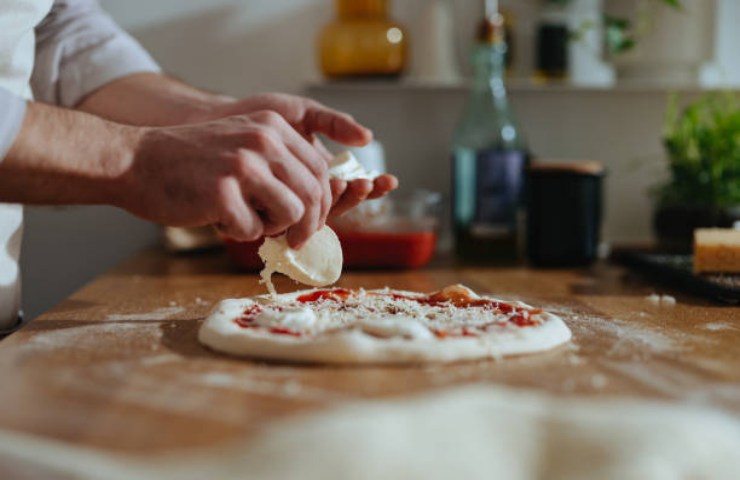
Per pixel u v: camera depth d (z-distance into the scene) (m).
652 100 1.82
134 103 1.28
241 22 1.77
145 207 0.86
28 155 0.82
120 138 0.86
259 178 0.84
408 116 1.79
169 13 1.76
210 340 0.87
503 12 1.74
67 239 1.77
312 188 0.88
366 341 0.81
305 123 1.15
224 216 0.84
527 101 1.81
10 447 0.54
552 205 1.49
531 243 1.52
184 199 0.84
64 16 1.33
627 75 1.70
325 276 1.00
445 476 0.50
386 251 1.43
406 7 1.76
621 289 1.27
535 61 1.75
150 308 1.10
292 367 0.80
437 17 1.69
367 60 1.63
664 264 1.34
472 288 1.27
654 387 0.74
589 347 0.88
